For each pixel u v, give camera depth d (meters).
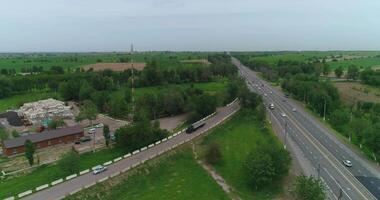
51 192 78.12
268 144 102.94
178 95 175.75
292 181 93.44
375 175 96.69
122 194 82.75
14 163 109.00
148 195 83.50
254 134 130.62
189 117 159.00
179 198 82.69
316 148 116.94
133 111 165.88
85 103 178.50
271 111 170.12
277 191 89.06
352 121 133.88
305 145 119.69
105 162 102.44
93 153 113.00
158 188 87.38
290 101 199.00
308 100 182.12
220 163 103.31
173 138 120.19
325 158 108.31
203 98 158.00
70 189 79.69
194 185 89.62
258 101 165.00
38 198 74.81
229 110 167.25
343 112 148.88
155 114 170.50
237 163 104.19
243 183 92.81
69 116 172.88
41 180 90.62
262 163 88.81
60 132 130.38
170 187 88.06
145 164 95.56
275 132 133.50
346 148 117.75
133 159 99.62
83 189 79.31
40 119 162.50
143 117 143.25
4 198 79.69
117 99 179.62
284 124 146.25
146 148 109.69
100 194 80.00
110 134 132.38
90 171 91.31
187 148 111.25
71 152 96.25
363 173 97.81
